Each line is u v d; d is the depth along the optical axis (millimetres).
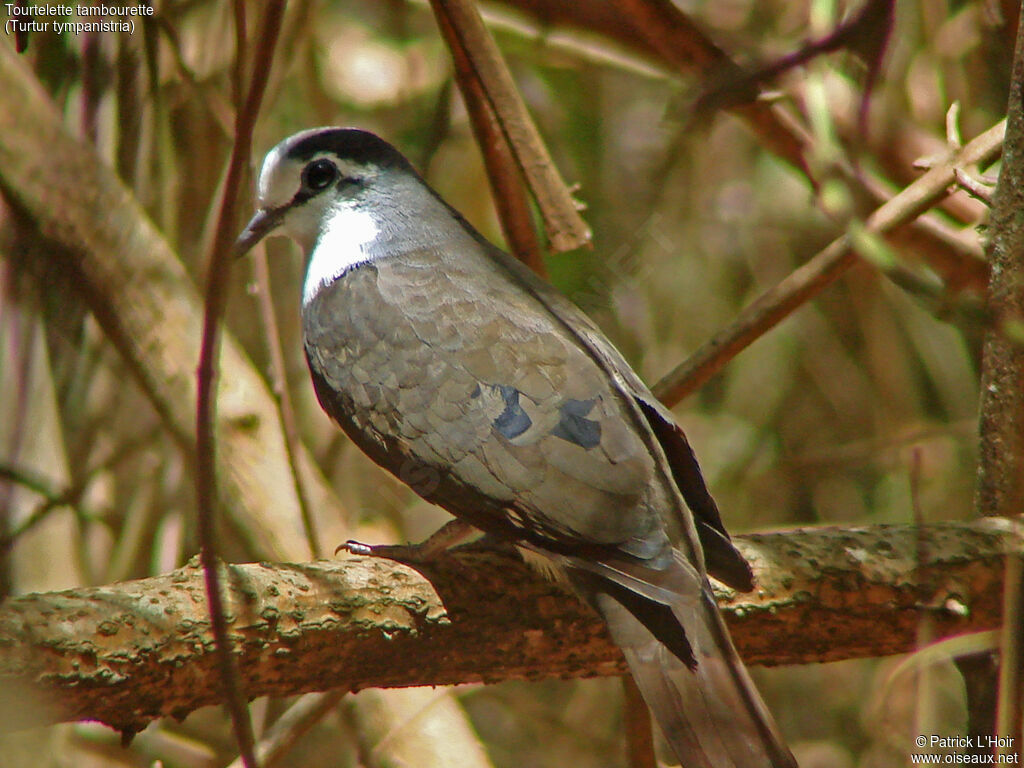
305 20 9898
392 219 9039
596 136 12531
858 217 5633
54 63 9508
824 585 6863
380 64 12375
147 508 10641
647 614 6441
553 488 6973
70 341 10062
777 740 6008
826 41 5328
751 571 6691
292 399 10961
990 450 6773
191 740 11320
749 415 13031
